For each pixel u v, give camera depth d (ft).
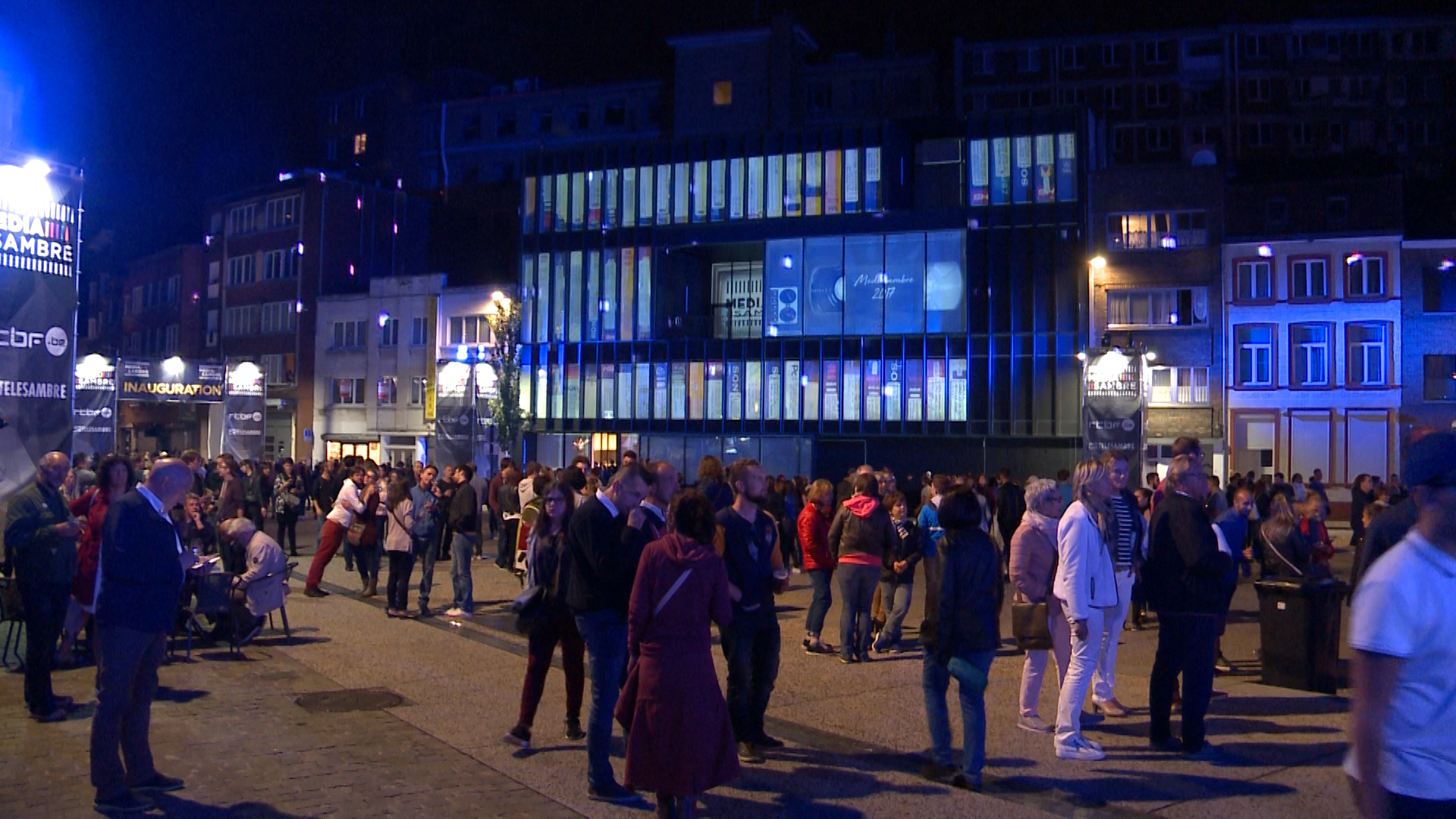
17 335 46.42
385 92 230.68
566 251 162.30
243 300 201.87
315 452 185.57
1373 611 10.13
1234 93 201.98
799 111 193.26
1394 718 10.00
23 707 28.07
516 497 62.64
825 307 146.92
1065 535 24.71
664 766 18.67
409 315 176.96
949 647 22.25
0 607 33.60
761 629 25.05
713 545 20.49
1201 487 24.99
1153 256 131.44
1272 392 126.62
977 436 138.41
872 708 29.50
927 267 142.51
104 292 255.91
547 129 219.61
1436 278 122.83
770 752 24.90
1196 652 24.43
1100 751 24.35
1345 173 131.85
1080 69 206.59
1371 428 122.93
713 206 154.30
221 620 36.94
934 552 40.01
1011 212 139.03
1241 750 25.13
